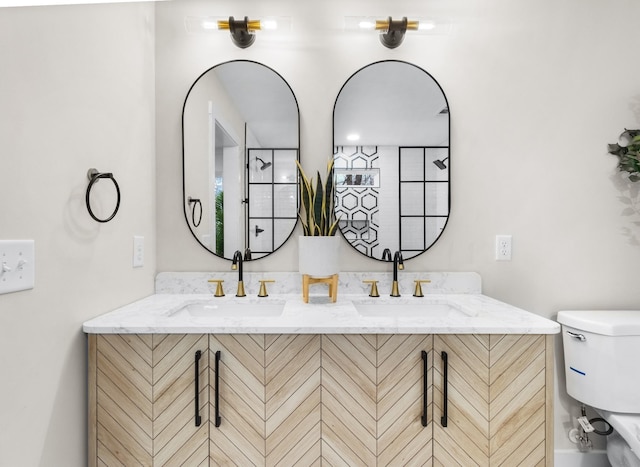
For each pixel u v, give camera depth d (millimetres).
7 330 812
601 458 1569
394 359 1045
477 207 1596
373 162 1598
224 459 1043
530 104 1594
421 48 1601
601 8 1595
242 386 1042
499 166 1596
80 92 1066
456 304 1393
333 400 1041
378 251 1596
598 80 1596
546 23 1595
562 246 1591
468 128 1596
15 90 836
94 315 1137
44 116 924
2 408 799
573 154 1592
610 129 1593
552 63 1597
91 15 1119
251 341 1042
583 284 1591
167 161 1601
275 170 1596
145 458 1044
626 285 1590
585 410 1555
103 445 1045
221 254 1596
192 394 1044
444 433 1047
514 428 1050
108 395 1046
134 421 1044
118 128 1279
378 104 1599
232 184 1597
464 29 1600
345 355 1043
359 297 1507
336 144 1596
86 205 1084
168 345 1042
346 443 1041
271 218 1599
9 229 816
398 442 1048
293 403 1042
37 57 902
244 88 1600
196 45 1600
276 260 1604
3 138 803
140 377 1042
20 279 839
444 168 1594
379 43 1604
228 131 1601
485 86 1597
